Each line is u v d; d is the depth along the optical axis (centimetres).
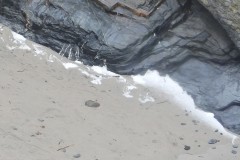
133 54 1152
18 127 930
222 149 1009
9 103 977
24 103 989
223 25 1110
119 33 1155
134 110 1063
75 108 1016
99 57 1157
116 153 935
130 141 973
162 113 1075
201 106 1115
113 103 1066
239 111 1102
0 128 916
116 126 1002
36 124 949
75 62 1158
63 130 955
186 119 1076
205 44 1156
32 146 899
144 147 966
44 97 1022
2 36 1160
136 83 1141
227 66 1151
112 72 1158
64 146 920
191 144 1008
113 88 1112
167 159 953
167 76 1159
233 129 1077
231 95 1116
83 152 918
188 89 1139
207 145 1015
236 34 1102
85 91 1077
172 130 1034
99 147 939
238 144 1031
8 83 1029
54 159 887
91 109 1028
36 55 1141
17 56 1123
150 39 1156
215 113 1105
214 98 1120
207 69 1155
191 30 1160
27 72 1082
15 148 885
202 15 1155
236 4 1069
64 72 1120
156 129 1023
